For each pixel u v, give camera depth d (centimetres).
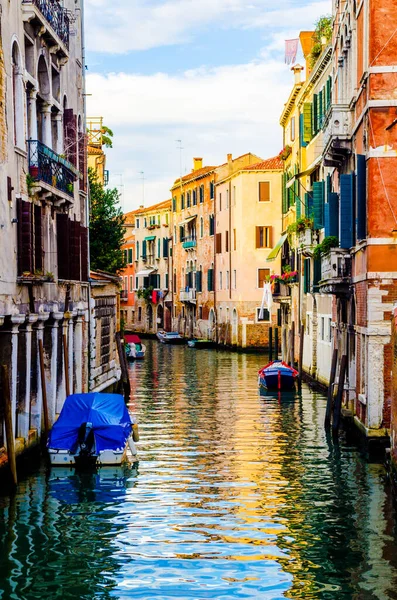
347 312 2673
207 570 1354
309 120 3869
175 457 2175
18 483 1855
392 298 2131
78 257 2520
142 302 9194
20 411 1964
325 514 1648
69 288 2466
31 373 2109
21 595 1255
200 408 3125
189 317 7906
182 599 1245
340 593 1266
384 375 2134
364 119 2247
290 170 4750
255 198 6225
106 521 1596
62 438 2008
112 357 3500
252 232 6234
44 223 2253
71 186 2352
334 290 2672
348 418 2542
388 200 2133
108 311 3375
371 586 1291
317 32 3616
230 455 2202
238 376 4406
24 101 1970
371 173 2134
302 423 2747
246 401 3328
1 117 1777
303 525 1579
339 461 2123
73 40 2641
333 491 1822
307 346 4038
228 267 6606
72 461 2006
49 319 2262
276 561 1395
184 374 4538
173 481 1908
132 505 1705
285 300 4772
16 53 1931
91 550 1438
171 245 8394
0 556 1404
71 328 2559
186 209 7831
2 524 1566
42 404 2109
